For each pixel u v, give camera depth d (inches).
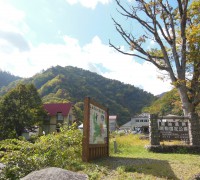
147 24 880.3
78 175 198.2
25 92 1892.2
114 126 2992.1
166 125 669.3
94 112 457.4
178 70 840.3
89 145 414.3
